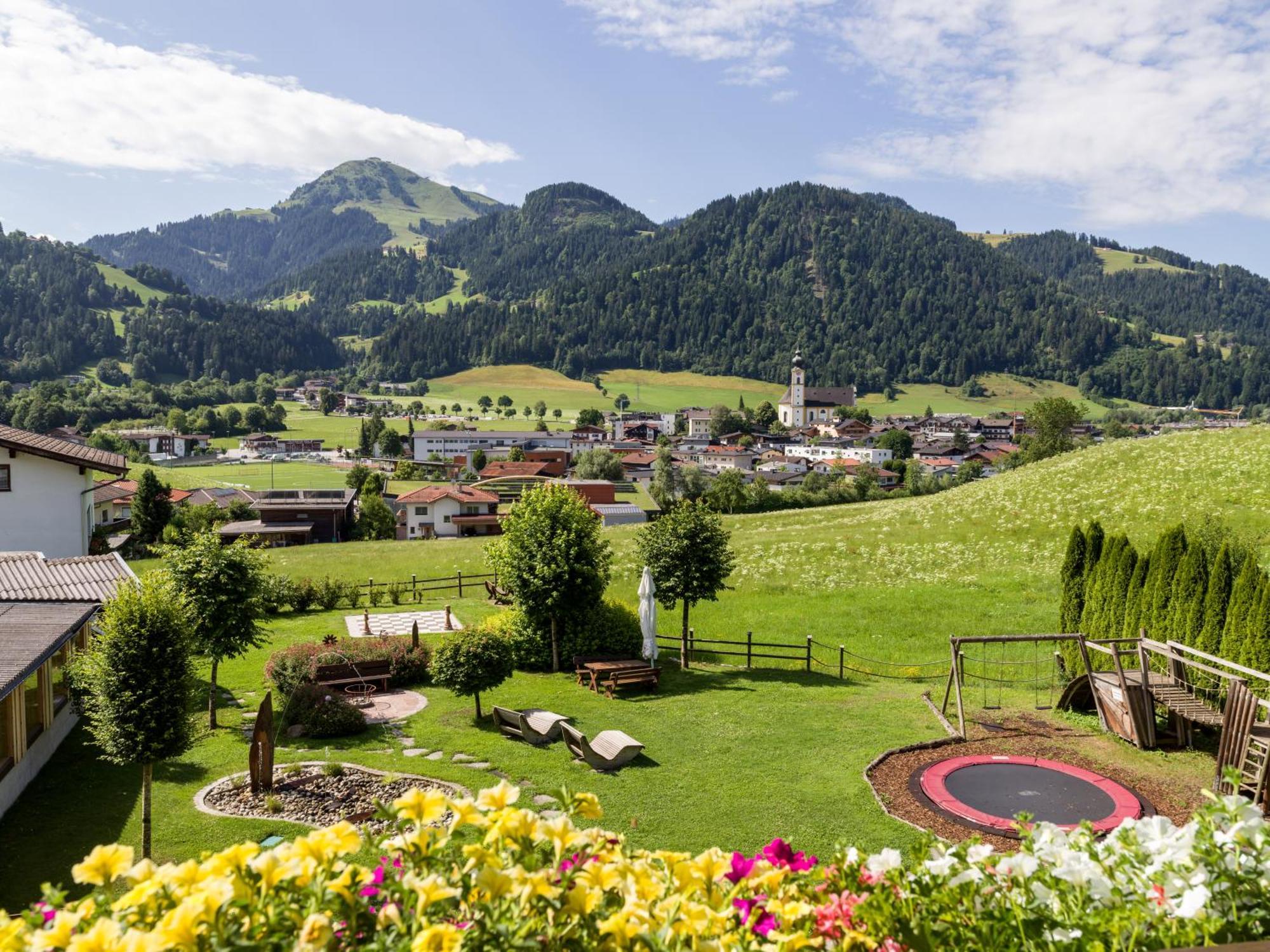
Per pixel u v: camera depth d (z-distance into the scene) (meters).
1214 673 14.55
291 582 33.59
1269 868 3.73
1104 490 43.66
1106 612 20.73
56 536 32.62
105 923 2.78
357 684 20.94
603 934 3.20
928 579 35.19
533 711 18.28
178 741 12.25
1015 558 36.91
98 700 12.09
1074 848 4.19
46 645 13.72
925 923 3.62
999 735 17.33
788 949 3.49
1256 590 16.78
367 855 11.11
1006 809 13.49
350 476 116.44
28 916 3.15
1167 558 19.33
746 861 4.36
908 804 13.88
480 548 49.50
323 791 14.48
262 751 14.38
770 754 16.33
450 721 18.66
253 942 2.87
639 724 18.41
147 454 152.25
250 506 86.88
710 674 23.27
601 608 24.38
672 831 12.84
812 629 28.27
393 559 46.50
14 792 14.05
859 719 18.67
